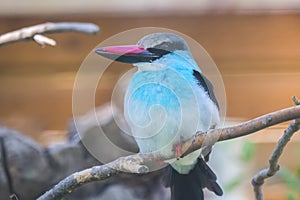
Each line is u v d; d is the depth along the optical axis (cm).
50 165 866
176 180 639
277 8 1194
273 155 575
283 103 1193
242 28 1199
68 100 1188
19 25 1175
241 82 1200
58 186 556
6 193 858
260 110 1188
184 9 1186
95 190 883
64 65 1200
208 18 1192
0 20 1174
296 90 1199
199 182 637
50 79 1199
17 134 889
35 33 733
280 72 1201
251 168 1010
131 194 888
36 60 1203
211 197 948
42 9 1179
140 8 1180
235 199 972
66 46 1196
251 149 866
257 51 1203
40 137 1127
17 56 1201
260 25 1202
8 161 859
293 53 1198
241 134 537
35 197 869
